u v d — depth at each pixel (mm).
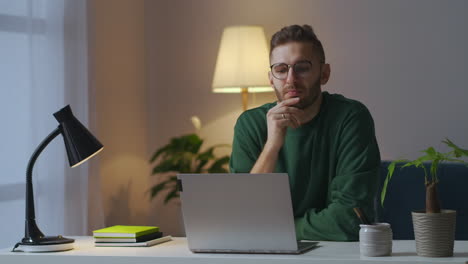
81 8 3326
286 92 2100
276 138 2111
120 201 3906
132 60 4066
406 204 2602
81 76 3312
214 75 3713
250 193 1674
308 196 2156
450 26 3705
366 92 3842
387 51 3807
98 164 3434
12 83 2953
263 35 3715
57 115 1922
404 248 1733
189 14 4160
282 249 1688
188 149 3746
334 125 2121
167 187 3777
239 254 1716
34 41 3053
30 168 1935
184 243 1936
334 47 3891
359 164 2053
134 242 1881
